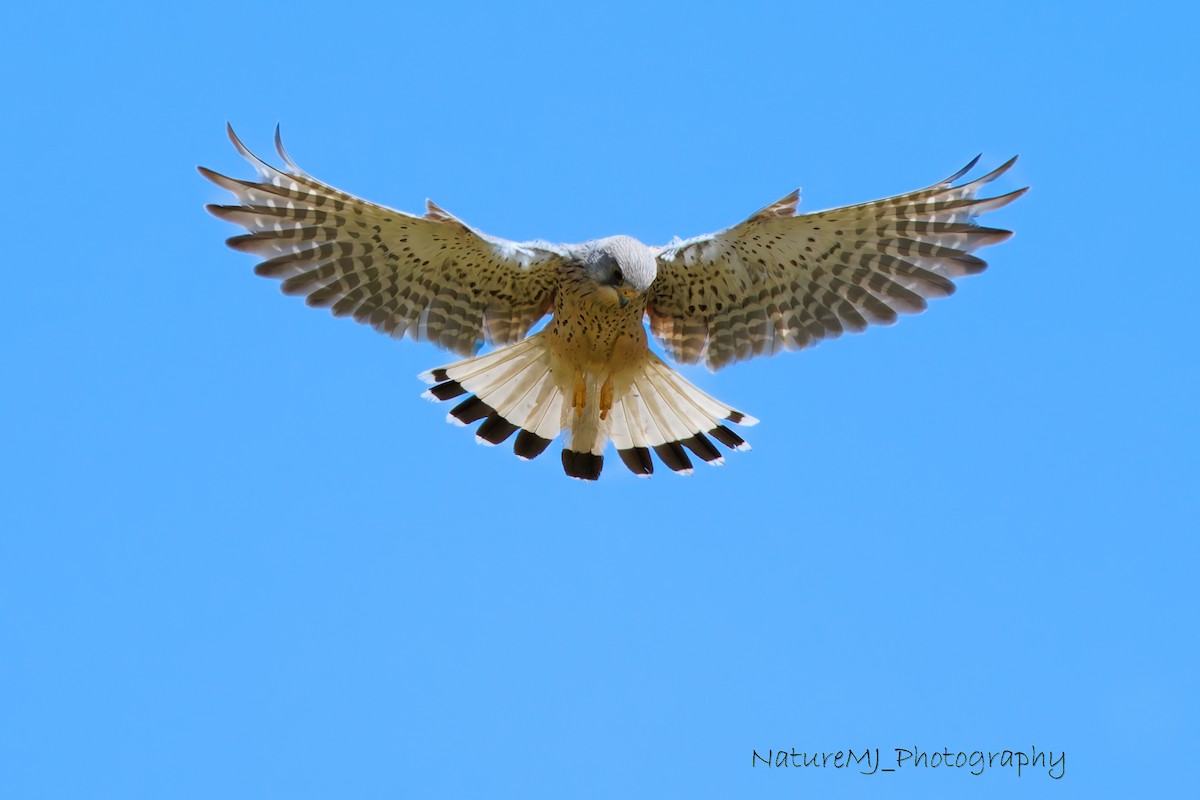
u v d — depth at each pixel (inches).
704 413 503.8
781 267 506.3
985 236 488.7
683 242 499.5
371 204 461.4
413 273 496.7
